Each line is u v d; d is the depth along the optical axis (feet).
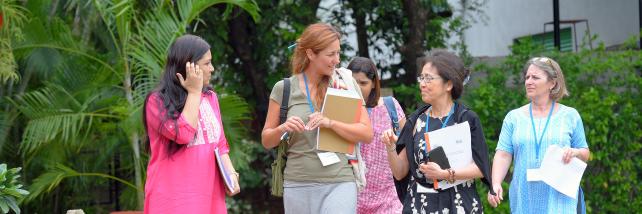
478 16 75.15
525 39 53.47
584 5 75.61
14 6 43.86
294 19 60.49
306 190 28.76
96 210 55.62
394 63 65.67
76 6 49.73
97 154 52.75
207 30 58.59
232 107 46.44
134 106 44.21
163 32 44.75
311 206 28.89
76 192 54.70
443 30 65.92
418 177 28.63
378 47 65.72
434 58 28.43
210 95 27.78
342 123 28.12
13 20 43.86
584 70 51.34
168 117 25.58
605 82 52.60
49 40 46.37
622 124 50.55
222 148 27.86
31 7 46.26
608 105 49.60
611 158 50.85
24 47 46.14
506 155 32.07
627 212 51.21
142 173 48.29
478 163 27.81
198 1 44.96
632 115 50.72
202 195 26.43
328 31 27.94
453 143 27.66
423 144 28.37
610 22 73.77
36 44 46.21
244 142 54.75
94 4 45.83
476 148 27.89
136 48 44.14
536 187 30.89
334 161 28.37
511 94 51.55
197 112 26.08
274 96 29.09
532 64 31.27
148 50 44.70
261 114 62.80
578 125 31.07
